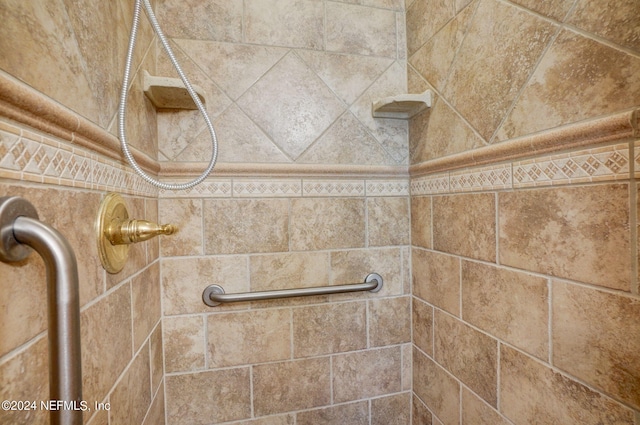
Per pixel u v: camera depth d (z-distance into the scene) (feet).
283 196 2.90
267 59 2.85
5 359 0.93
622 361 1.40
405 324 3.22
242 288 2.82
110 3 1.75
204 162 2.72
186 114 2.70
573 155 1.60
